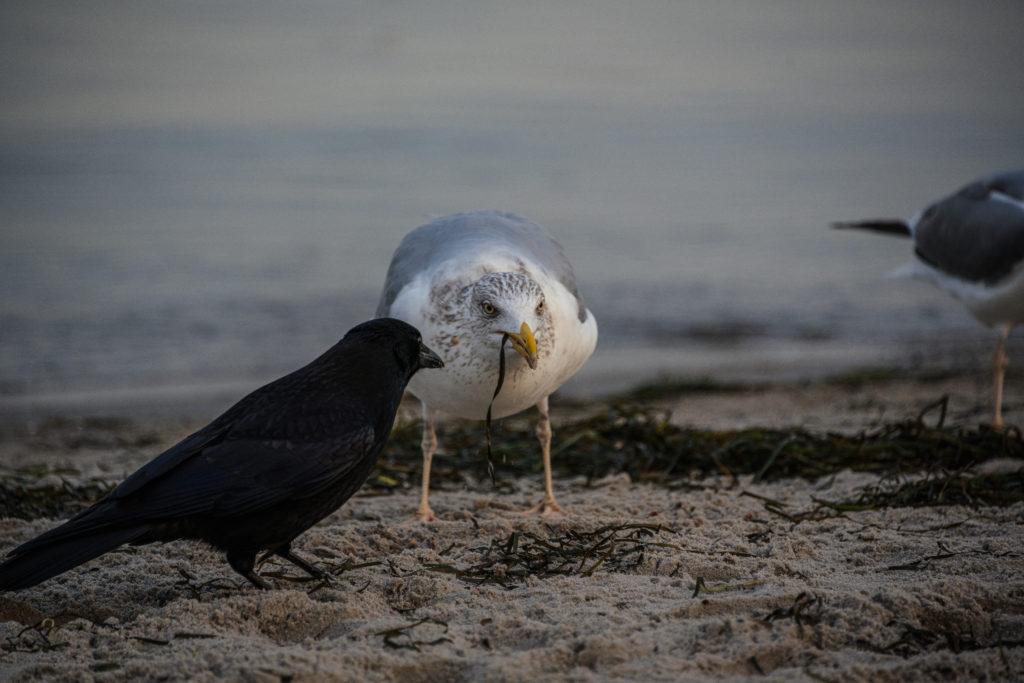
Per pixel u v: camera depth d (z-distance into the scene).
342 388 6.17
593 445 10.41
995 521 7.63
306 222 26.67
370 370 6.25
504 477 9.78
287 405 6.04
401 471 9.83
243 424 5.97
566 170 33.75
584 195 30.09
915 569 6.43
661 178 32.78
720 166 35.00
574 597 6.04
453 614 5.90
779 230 26.45
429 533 7.50
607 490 9.07
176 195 29.59
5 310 19.64
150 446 12.70
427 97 48.28
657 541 7.09
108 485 9.66
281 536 6.08
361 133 39.88
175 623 5.80
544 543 7.00
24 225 25.97
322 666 5.03
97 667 5.25
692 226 26.75
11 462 11.68
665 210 28.42
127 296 20.58
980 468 9.29
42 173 32.06
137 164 33.75
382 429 6.26
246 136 38.78
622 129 41.88
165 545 7.41
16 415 14.53
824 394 14.56
